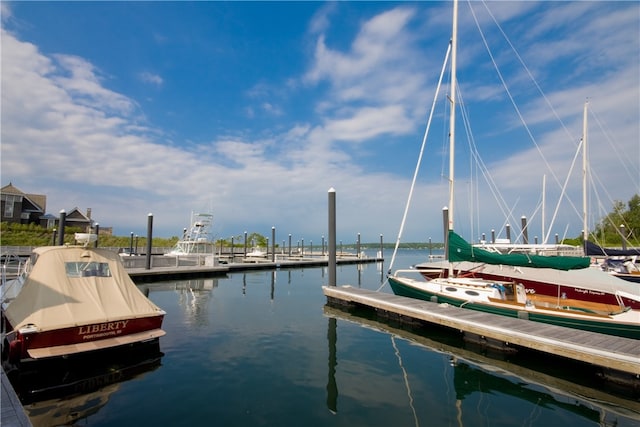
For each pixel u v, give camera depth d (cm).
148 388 645
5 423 434
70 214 4628
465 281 1268
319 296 1767
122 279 878
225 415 545
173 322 1176
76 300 768
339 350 891
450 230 1258
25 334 664
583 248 1828
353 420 534
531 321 952
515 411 580
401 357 843
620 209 3578
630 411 586
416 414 560
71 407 571
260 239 7681
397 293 1412
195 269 2600
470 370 762
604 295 1141
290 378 700
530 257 1053
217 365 768
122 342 762
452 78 1334
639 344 739
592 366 760
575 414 572
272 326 1136
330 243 1592
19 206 3950
